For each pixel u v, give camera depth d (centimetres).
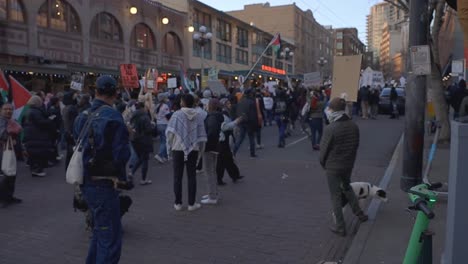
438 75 1364
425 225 337
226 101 1318
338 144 603
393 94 2614
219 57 4434
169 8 3531
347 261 505
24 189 890
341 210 612
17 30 2166
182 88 2208
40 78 2206
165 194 849
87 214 600
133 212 725
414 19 801
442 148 1310
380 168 1100
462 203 329
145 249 561
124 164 421
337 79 1248
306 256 538
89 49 2655
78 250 558
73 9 2541
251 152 1283
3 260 527
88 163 414
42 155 1011
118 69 2620
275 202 786
